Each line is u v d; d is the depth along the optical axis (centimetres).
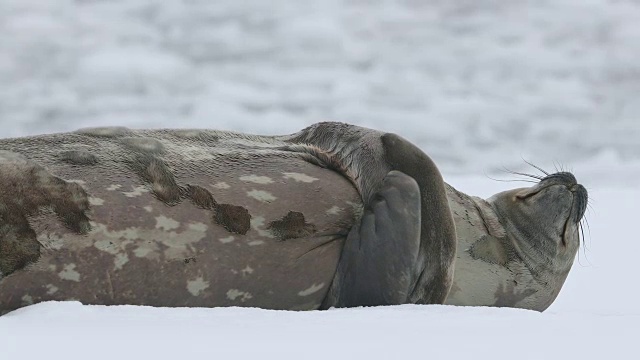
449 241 1978
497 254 2358
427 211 1966
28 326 1492
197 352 1342
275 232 1917
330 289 2003
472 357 1366
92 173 1791
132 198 1795
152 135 1983
